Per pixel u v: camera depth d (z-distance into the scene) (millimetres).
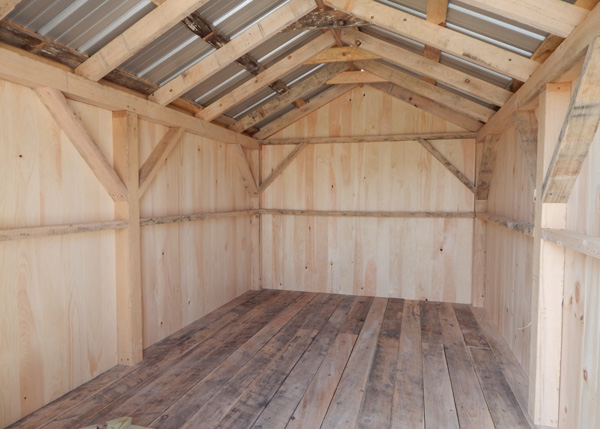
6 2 1820
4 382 2180
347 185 5262
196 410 2383
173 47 2943
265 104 4754
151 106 3189
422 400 2512
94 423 2236
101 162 2709
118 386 2684
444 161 4828
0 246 2158
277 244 5574
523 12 1955
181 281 3893
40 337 2396
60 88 2365
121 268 2996
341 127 5234
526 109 2828
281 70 3727
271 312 4445
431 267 5004
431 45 2711
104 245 2904
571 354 2072
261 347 3393
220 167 4656
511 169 3494
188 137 4000
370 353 3262
